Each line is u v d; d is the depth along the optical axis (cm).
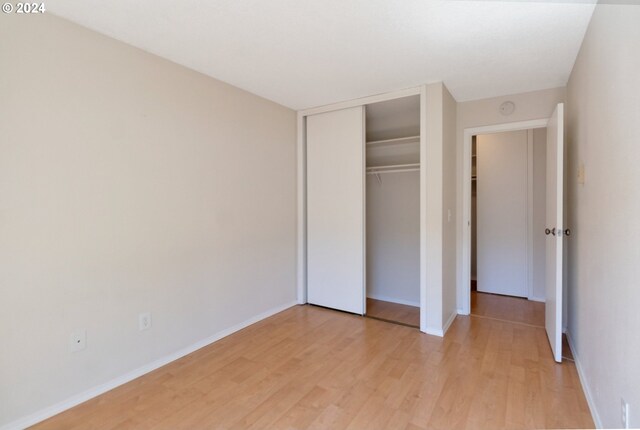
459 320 350
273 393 217
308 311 378
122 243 228
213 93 292
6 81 176
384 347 285
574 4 185
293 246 394
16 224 180
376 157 430
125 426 186
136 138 235
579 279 244
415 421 189
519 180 434
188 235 272
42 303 191
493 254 452
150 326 246
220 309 302
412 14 195
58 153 196
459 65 266
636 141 131
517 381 229
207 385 227
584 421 188
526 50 240
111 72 221
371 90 326
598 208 189
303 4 185
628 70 139
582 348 232
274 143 362
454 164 353
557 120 254
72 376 204
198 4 185
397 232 420
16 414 182
